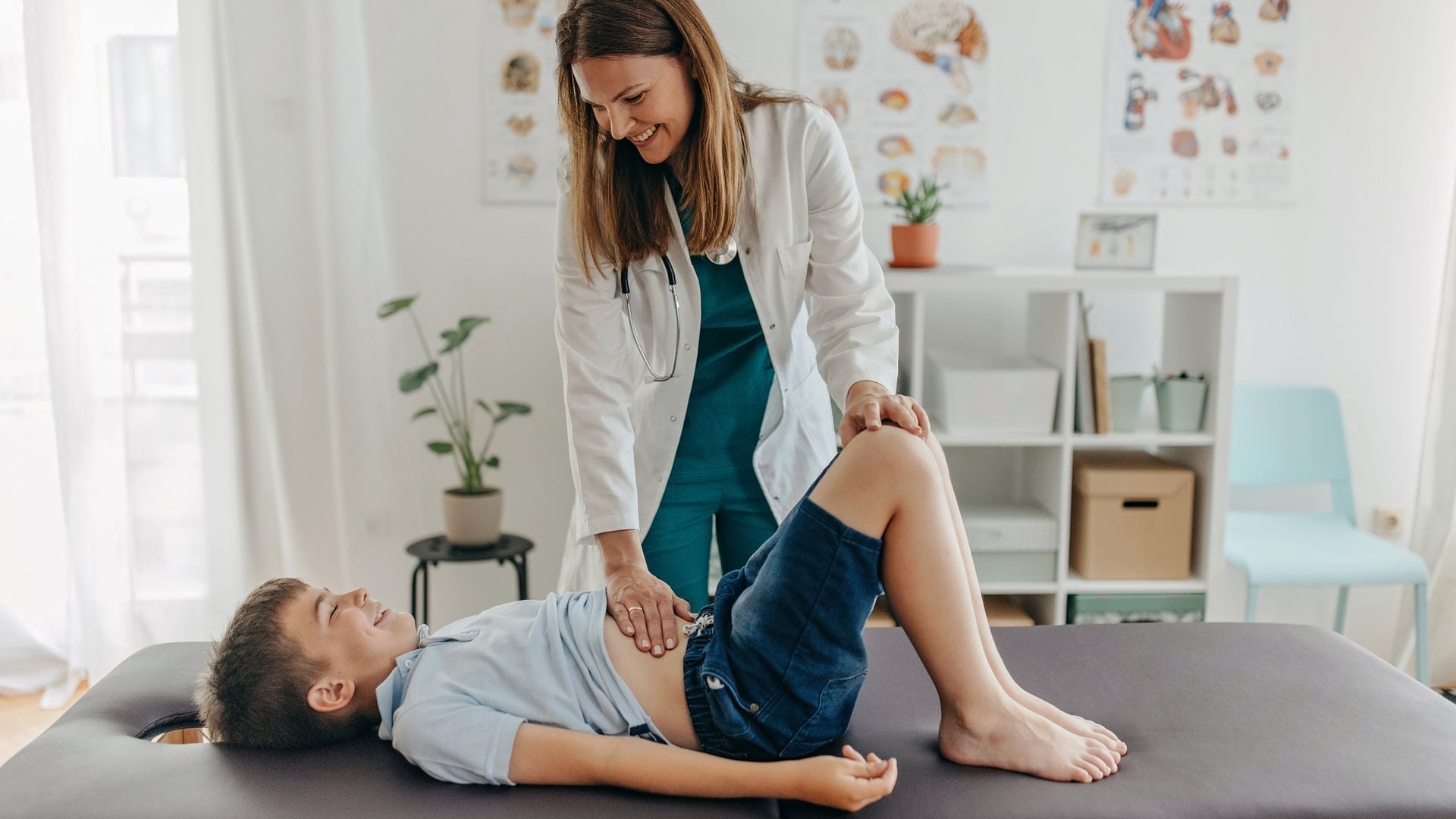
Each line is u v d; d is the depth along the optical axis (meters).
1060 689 1.62
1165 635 1.81
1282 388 2.92
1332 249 2.94
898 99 2.85
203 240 2.78
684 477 1.82
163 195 2.80
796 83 2.84
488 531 2.69
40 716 2.73
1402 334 2.97
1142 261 2.66
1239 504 3.02
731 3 2.80
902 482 1.38
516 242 2.89
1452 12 2.87
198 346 2.82
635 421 1.82
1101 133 2.88
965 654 1.39
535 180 2.87
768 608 1.41
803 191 1.68
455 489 2.73
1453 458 2.82
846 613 1.40
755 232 1.67
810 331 1.75
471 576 3.01
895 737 1.51
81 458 2.78
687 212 1.64
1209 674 1.66
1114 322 2.95
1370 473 3.03
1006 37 2.84
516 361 2.94
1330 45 2.87
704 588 1.89
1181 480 2.65
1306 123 2.89
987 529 2.65
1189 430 2.66
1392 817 1.29
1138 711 1.55
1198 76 2.87
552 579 3.02
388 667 1.53
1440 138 2.90
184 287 2.83
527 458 2.97
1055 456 2.68
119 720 1.58
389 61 2.81
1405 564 2.57
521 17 2.81
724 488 1.83
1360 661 1.70
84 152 2.74
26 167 2.79
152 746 1.48
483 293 2.91
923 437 1.47
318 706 1.45
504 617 1.58
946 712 1.43
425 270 2.89
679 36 1.48
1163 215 2.91
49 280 2.71
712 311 1.73
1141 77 2.86
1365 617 3.06
